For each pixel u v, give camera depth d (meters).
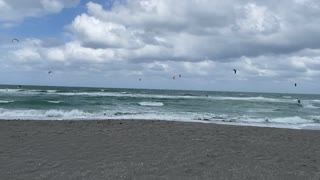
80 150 8.90
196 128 14.20
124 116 22.03
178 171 6.94
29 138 10.58
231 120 21.80
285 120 22.86
